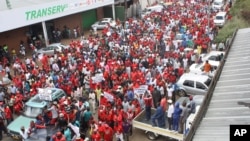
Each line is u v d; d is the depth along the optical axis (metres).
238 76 11.07
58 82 23.44
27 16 37.91
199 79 22.89
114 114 17.94
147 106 18.55
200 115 8.16
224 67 12.40
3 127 19.55
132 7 52.75
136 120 18.67
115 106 18.91
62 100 19.86
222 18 41.47
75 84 23.31
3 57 33.91
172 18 43.94
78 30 45.91
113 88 21.91
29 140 17.33
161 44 31.80
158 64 26.47
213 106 9.05
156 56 28.36
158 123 17.72
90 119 18.66
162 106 17.88
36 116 19.25
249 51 13.77
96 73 24.17
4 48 35.66
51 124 18.30
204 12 47.50
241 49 14.41
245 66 11.97
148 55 28.27
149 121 18.66
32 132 17.69
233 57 13.45
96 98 22.05
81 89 22.84
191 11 48.09
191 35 34.50
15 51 39.22
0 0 40.28
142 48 30.91
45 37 40.22
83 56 29.19
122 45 32.94
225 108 8.72
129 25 42.53
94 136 16.31
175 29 38.81
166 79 23.39
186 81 23.17
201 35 34.22
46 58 29.56
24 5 38.91
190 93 23.16
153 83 22.22
